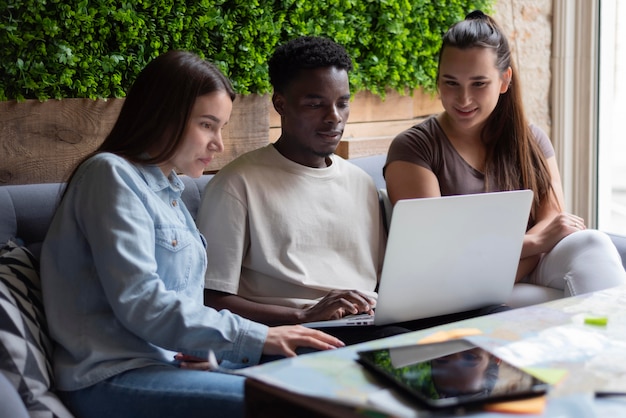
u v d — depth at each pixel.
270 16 2.54
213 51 2.46
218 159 2.48
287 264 1.92
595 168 3.46
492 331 1.34
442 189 2.21
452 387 1.08
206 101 1.63
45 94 2.17
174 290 1.61
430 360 1.19
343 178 2.06
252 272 1.93
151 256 1.50
